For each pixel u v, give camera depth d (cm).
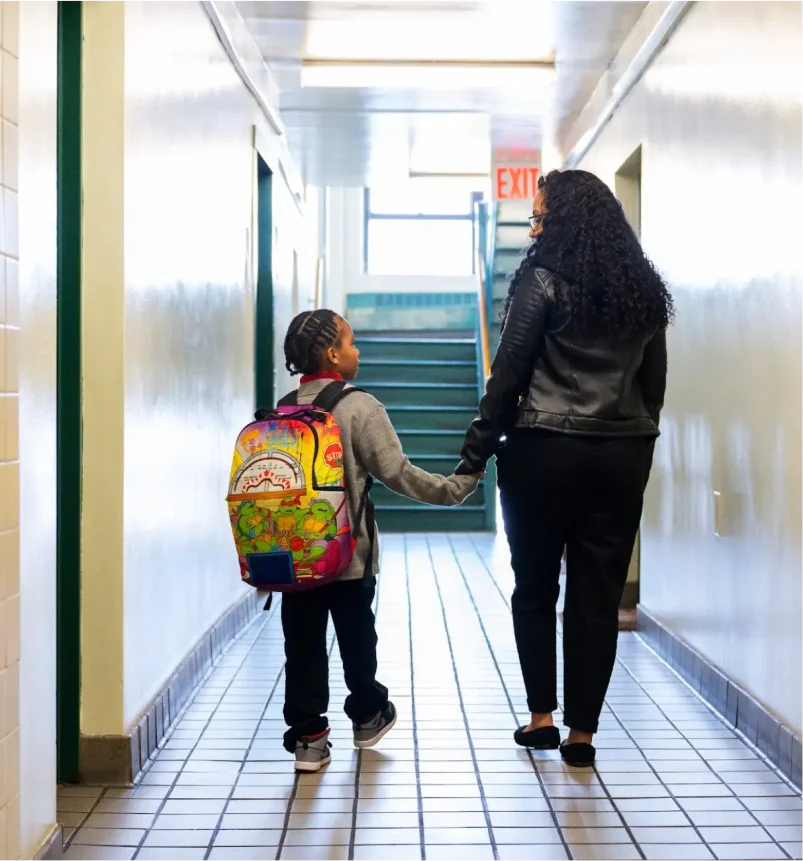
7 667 208
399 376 1041
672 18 430
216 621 457
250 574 282
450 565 732
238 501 280
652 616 481
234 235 504
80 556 298
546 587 317
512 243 952
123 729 298
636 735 342
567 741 314
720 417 377
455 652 464
